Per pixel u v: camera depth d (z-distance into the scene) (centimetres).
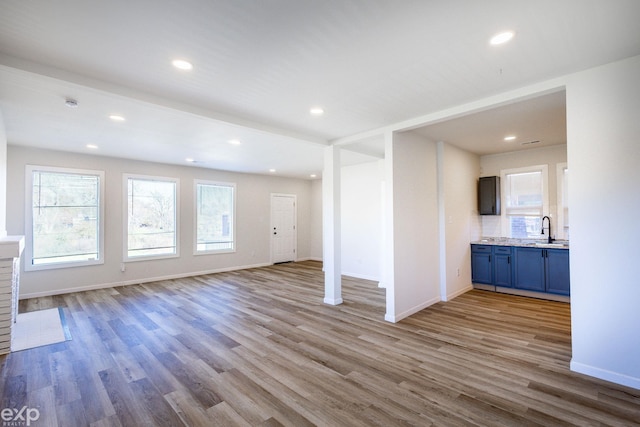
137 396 229
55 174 541
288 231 908
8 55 220
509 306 448
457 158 521
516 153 552
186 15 177
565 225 504
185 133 422
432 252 464
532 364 272
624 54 226
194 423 198
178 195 684
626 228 235
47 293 525
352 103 316
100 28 189
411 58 228
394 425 194
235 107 326
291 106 324
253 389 237
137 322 390
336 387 238
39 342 328
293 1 166
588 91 248
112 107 323
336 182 469
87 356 296
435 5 170
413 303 420
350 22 185
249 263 814
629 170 234
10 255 305
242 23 186
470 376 253
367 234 669
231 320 396
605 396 223
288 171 789
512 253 511
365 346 313
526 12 177
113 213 595
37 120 366
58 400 224
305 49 215
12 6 166
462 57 228
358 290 560
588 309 252
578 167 253
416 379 249
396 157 397
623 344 237
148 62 232
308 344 319
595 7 172
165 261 664
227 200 779
